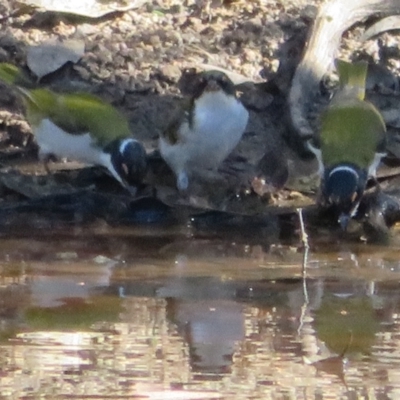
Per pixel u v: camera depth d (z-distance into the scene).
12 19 14.83
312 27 14.52
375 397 6.18
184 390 6.20
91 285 8.89
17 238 10.58
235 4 15.62
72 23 14.93
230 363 6.71
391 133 13.58
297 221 11.23
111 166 11.98
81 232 10.88
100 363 6.64
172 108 13.72
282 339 7.36
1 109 13.29
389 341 7.36
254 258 10.09
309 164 12.77
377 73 14.55
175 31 14.93
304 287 8.99
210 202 11.87
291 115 13.23
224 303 8.37
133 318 7.85
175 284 9.01
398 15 15.24
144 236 10.80
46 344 7.09
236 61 14.52
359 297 8.70
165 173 12.47
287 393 6.25
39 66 14.13
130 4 15.24
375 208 11.23
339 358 6.88
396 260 10.16
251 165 12.62
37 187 11.87
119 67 14.23
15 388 6.21
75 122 12.16
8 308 8.05
